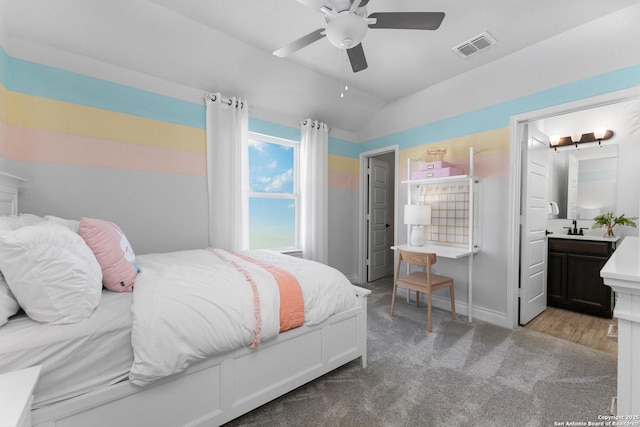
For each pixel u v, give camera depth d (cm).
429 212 308
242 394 141
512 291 263
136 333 111
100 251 140
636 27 195
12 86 201
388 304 331
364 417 151
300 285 164
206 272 167
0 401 75
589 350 221
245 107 303
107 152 234
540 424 146
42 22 198
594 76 213
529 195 271
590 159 340
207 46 244
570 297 306
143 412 115
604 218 312
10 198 178
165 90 262
